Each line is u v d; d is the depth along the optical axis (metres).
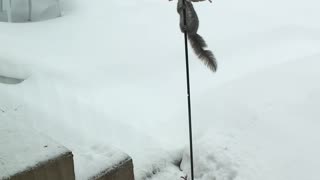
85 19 5.95
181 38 4.95
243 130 2.80
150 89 3.81
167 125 3.21
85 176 2.21
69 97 3.54
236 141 2.74
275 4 6.24
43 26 5.68
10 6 5.91
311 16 5.64
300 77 3.05
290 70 3.16
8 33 5.25
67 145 2.71
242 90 3.11
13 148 2.02
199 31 5.14
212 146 2.74
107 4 6.67
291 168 2.47
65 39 5.07
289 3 6.26
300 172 2.43
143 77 4.04
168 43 4.81
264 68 3.55
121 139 3.02
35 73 4.00
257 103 2.93
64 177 2.02
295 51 4.36
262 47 4.54
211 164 2.67
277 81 3.08
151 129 3.17
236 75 3.93
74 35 5.22
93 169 2.26
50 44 4.87
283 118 2.75
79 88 3.77
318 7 6.03
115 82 3.94
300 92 2.90
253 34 4.91
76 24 5.70
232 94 3.11
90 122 3.17
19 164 1.90
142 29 5.35
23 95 3.49
